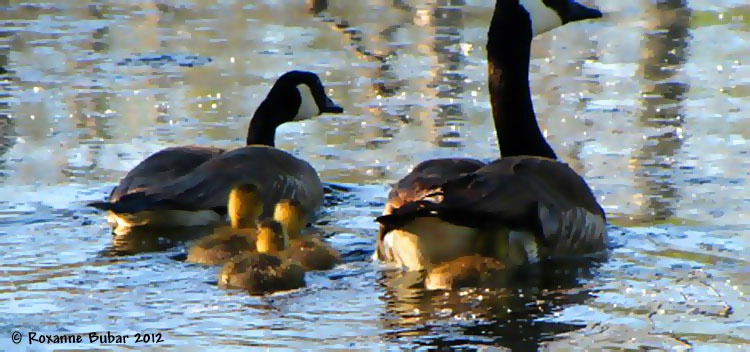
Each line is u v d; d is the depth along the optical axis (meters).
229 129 18.53
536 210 11.70
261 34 26.67
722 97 20.12
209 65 23.45
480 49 24.91
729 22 26.86
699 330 9.80
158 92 21.20
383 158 16.95
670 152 16.81
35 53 24.75
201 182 13.55
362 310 10.52
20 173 16.09
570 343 9.49
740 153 16.66
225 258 12.22
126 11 30.17
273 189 14.01
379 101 20.50
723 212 13.89
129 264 12.12
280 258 11.55
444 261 11.91
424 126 18.73
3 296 10.96
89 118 19.39
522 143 14.38
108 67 23.38
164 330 9.97
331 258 12.10
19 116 19.58
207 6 30.75
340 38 26.08
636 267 11.87
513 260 11.96
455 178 11.88
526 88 14.41
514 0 14.31
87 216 14.05
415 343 9.54
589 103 19.92
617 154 16.77
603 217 12.83
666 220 13.64
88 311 10.49
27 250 12.63
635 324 9.98
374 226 13.86
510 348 9.37
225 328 10.00
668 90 20.73
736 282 11.26
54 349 9.49
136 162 16.64
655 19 27.55
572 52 24.23
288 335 9.81
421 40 25.83
